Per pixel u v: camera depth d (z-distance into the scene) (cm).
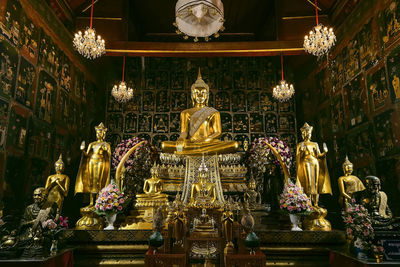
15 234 482
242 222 510
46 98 749
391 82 634
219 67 1218
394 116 619
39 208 552
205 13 607
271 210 804
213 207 531
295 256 574
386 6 661
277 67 1220
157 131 1144
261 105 1180
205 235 516
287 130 1154
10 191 592
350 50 815
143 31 1286
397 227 530
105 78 1177
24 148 646
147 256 450
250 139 1144
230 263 441
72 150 888
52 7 807
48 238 513
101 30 1005
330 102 915
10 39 607
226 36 1314
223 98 1184
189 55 1025
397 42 621
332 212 857
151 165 890
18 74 633
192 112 923
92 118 1046
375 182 560
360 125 747
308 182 641
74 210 871
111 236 584
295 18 1016
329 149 913
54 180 606
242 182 777
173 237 529
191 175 750
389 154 629
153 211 621
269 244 579
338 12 900
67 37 889
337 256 528
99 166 645
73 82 911
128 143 859
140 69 1205
